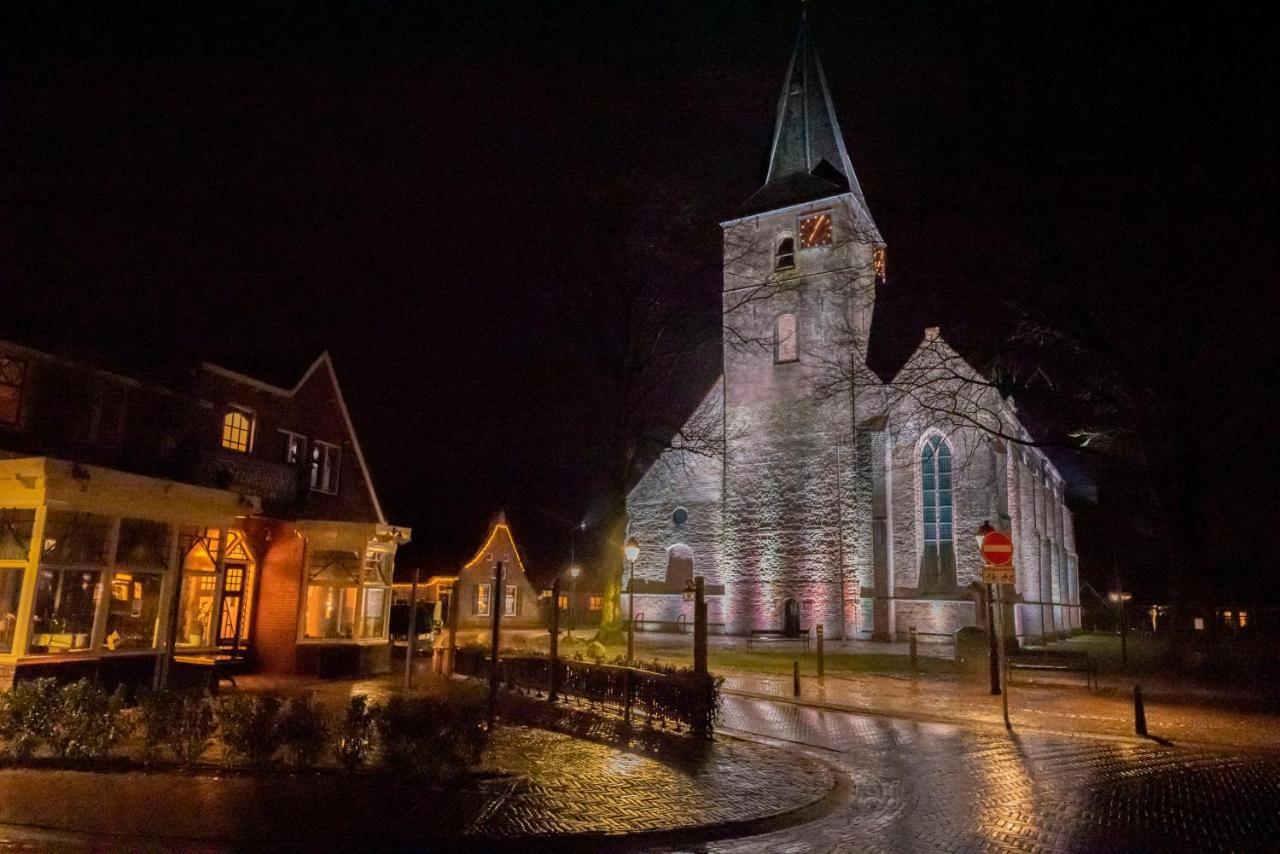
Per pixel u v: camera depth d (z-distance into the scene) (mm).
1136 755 13008
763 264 42062
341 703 14844
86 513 14195
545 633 43844
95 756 9797
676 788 9719
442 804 8500
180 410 18562
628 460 31531
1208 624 24734
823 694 19828
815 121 43562
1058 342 27422
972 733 14859
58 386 16141
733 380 41594
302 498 22359
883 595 36312
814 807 9539
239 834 7438
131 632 15320
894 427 37625
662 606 41312
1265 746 13992
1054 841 8336
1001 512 34781
